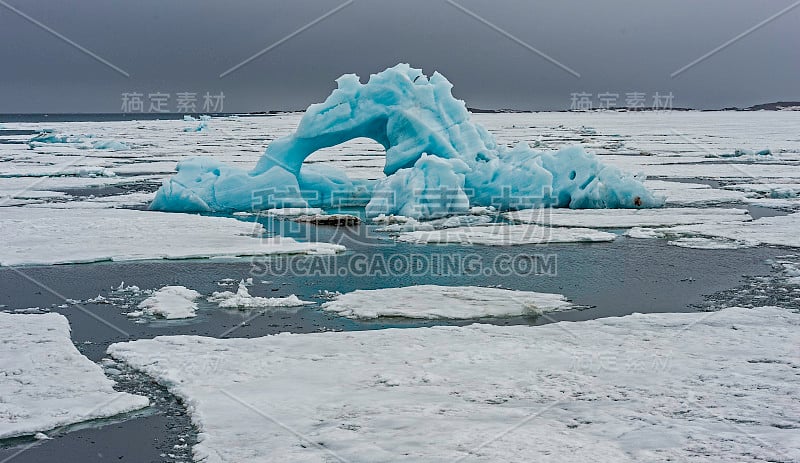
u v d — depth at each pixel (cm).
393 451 559
